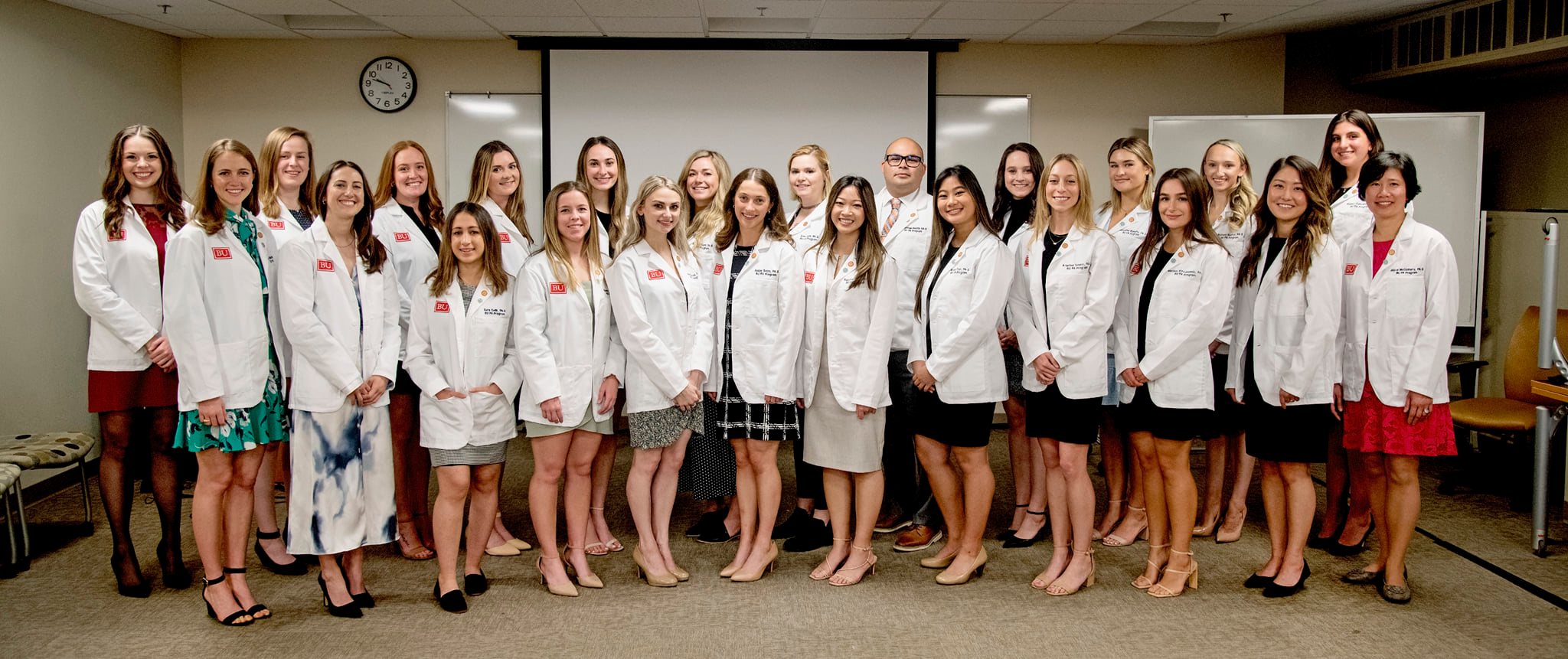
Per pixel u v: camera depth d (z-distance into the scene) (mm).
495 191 3918
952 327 3344
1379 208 3254
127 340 3219
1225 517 4121
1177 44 7184
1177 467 3318
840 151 7125
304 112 6957
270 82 6922
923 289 3533
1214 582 3527
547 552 3406
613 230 3834
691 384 3348
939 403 3404
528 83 7051
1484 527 4223
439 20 6266
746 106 7059
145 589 3408
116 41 6043
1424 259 3191
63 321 5418
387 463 3230
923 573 3639
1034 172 3963
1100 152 7297
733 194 3453
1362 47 6992
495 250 3248
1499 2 5738
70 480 5043
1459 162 6164
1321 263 3205
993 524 4297
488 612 3246
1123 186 3965
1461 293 6145
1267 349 3334
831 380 3369
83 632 3080
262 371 3100
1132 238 3900
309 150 3682
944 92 7195
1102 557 3812
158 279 3293
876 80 7082
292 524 3090
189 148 6898
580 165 3867
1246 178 4105
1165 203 3246
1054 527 3477
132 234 3246
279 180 3633
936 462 3504
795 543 3912
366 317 3166
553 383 3215
